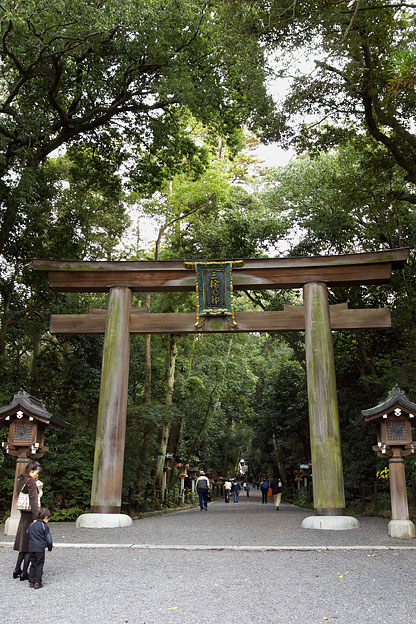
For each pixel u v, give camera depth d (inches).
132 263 521.7
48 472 553.0
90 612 179.0
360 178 661.3
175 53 598.5
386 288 747.4
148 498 745.0
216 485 1670.8
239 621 168.4
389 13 491.8
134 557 283.6
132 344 800.9
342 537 354.9
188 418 1128.8
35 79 618.8
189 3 557.3
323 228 765.3
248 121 643.5
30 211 637.9
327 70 543.5
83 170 765.9
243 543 328.5
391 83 414.0
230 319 511.2
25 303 765.3
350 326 493.7
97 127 708.7
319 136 633.0
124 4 506.6
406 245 709.9
